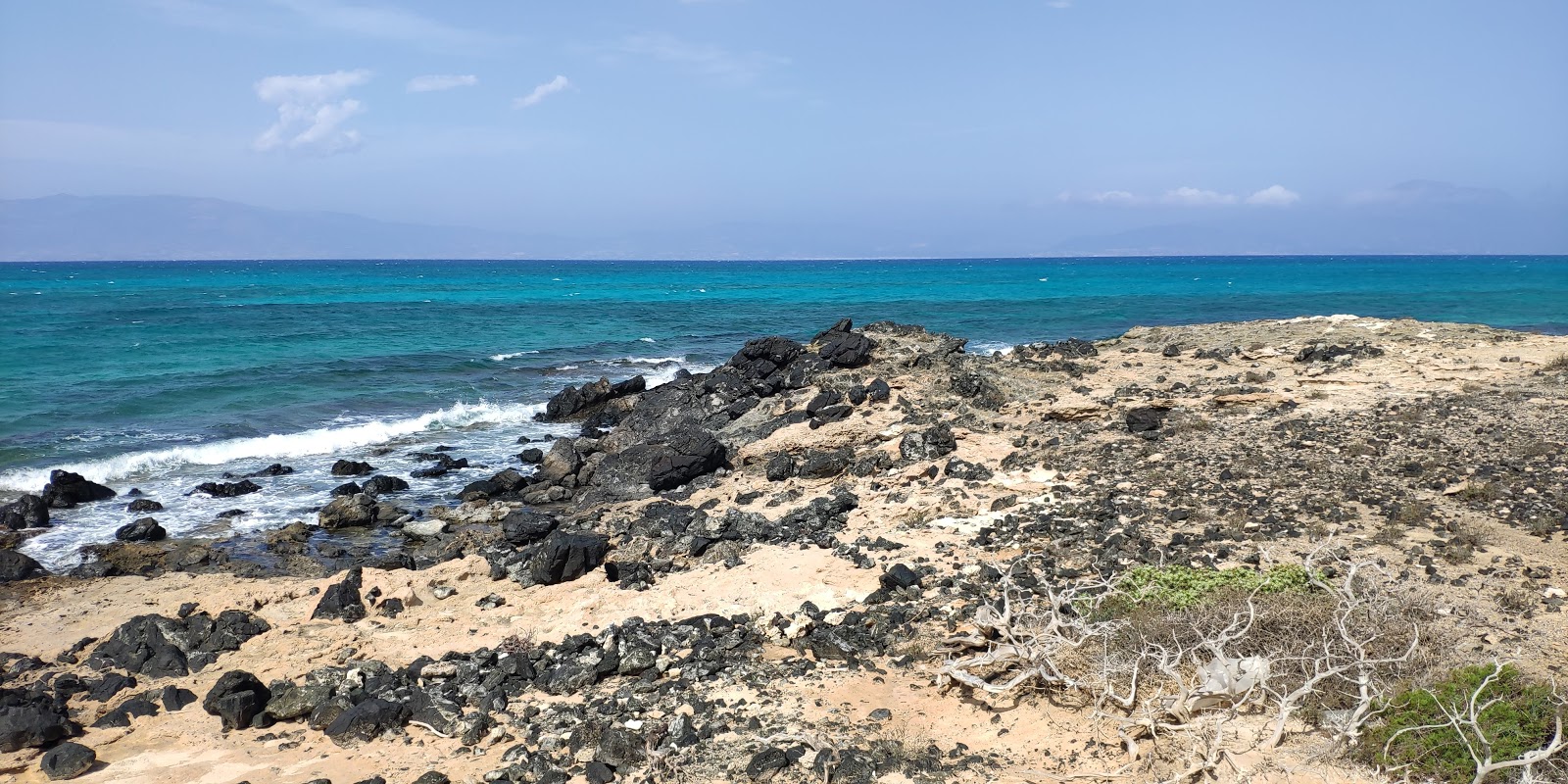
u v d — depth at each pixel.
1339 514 14.02
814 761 8.49
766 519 16.53
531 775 8.83
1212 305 70.94
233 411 30.08
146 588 14.70
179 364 38.41
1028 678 9.51
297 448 26.02
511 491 21.92
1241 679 8.41
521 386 35.59
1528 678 8.37
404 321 58.47
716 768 8.63
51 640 12.74
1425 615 9.90
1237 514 14.55
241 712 10.11
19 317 57.75
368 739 9.77
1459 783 7.05
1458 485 14.88
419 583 14.48
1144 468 17.59
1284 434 18.94
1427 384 22.23
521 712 10.15
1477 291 85.19
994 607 10.34
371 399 32.53
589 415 30.08
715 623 11.96
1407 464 16.14
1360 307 66.94
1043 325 56.88
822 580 13.10
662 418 25.17
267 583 14.58
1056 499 16.16
